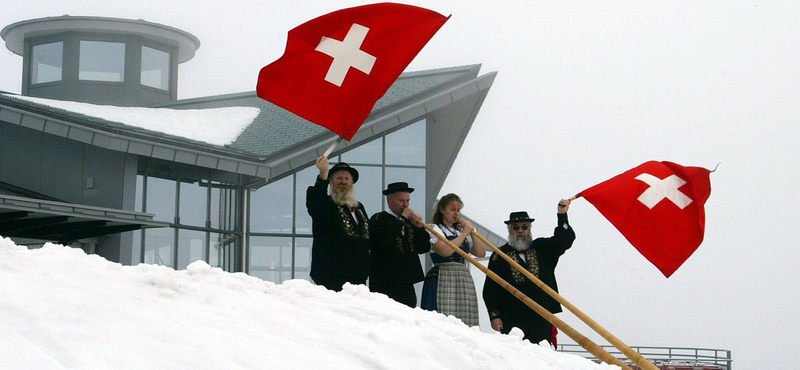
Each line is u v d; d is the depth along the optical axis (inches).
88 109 786.8
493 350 219.9
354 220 312.7
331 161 836.6
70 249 223.1
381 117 815.1
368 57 298.4
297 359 160.2
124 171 726.5
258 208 842.8
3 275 167.9
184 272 221.8
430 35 300.7
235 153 739.4
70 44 949.8
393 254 326.0
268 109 937.5
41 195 757.3
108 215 629.9
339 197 309.0
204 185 799.7
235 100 1021.8
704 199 359.6
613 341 272.7
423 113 837.8
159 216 756.0
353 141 801.6
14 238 650.8
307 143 790.5
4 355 125.4
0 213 588.4
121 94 957.2
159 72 996.6
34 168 767.1
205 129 823.7
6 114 711.1
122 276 196.1
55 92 951.0
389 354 186.4
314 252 311.3
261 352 157.6
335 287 305.9
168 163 768.9
